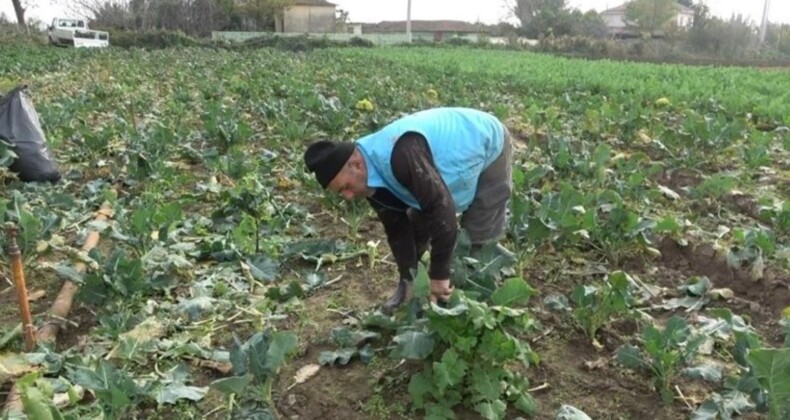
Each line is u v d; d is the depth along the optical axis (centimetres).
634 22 7219
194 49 3738
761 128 1170
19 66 2122
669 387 357
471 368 318
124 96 1389
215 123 909
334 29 6912
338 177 335
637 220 509
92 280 417
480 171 378
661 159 908
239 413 324
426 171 329
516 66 2492
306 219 614
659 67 2636
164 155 786
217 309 436
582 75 1969
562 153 721
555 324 420
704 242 542
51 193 642
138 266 426
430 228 335
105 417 305
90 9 5850
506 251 382
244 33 5362
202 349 386
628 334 416
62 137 904
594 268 510
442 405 322
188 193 677
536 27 6588
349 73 2069
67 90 1520
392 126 347
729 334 394
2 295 472
